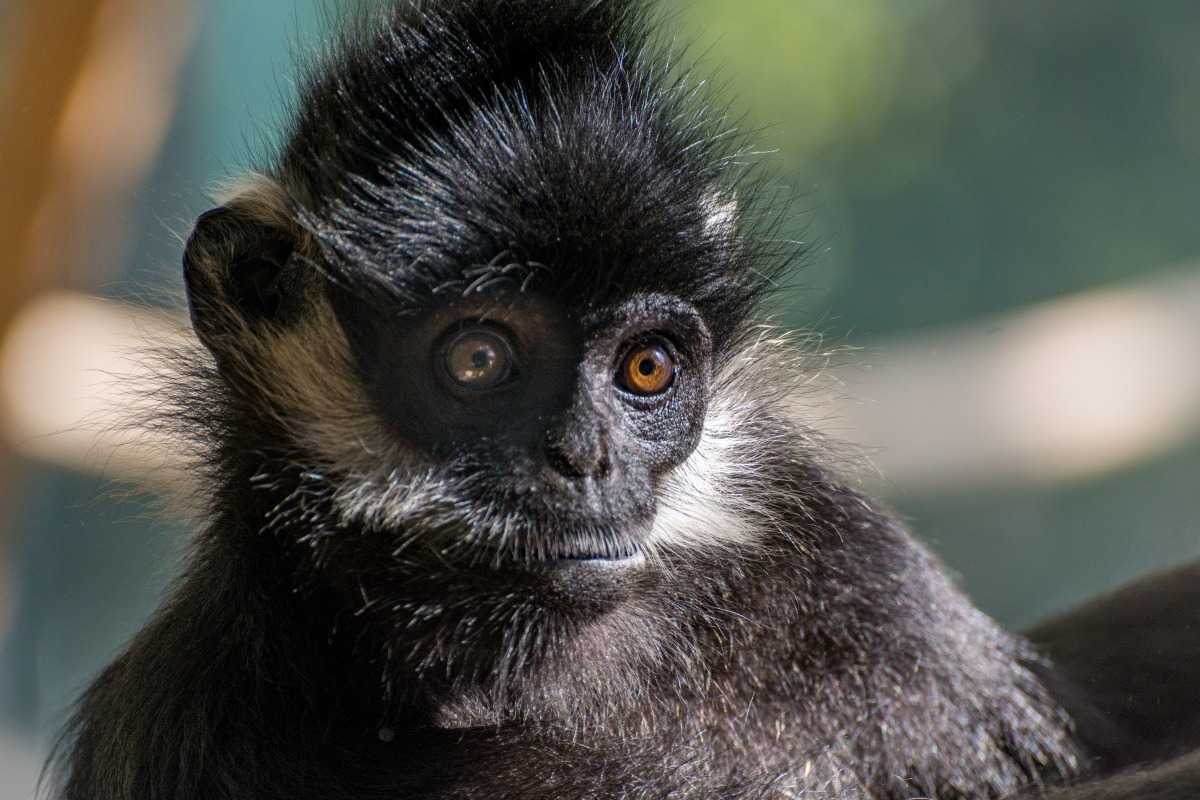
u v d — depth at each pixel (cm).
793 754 1555
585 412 1375
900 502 3916
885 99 6838
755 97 6656
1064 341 3478
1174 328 3438
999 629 1738
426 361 1391
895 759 1563
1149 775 1304
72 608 5106
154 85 3391
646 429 1417
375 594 1416
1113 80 6831
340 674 1448
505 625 1391
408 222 1387
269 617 1440
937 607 1636
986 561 5528
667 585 1527
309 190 1491
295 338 1485
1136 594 1950
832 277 6681
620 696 1508
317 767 1423
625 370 1408
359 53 1535
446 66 1478
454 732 1476
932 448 3419
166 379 1591
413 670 1435
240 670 1428
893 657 1592
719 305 1505
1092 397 3375
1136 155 6794
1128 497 5381
